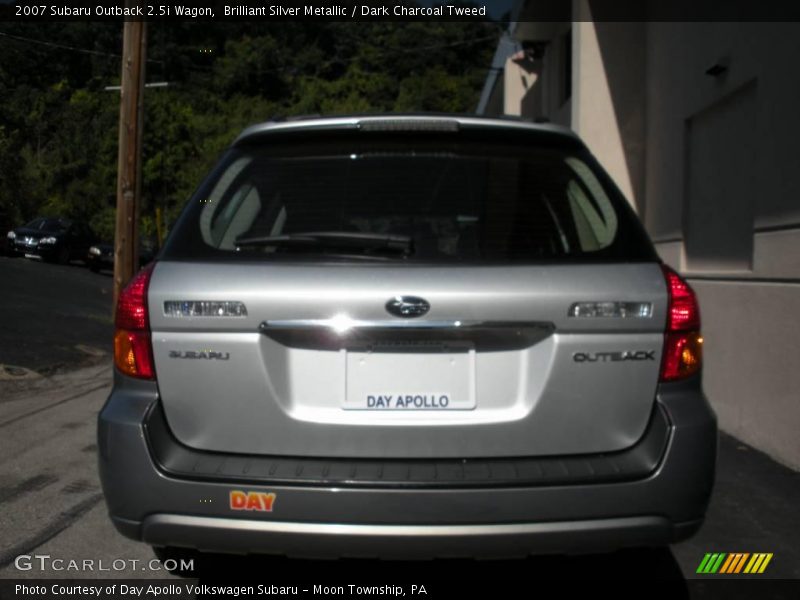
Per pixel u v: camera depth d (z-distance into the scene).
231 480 2.44
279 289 2.52
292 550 2.46
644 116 8.81
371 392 2.54
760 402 5.38
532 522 2.43
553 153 2.98
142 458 2.49
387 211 2.76
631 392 2.55
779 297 5.10
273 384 2.53
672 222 7.50
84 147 39.78
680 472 2.50
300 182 2.87
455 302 2.50
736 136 6.02
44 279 17.91
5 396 7.22
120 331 2.64
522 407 2.54
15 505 4.35
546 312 2.51
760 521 4.19
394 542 2.42
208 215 2.80
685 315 2.61
